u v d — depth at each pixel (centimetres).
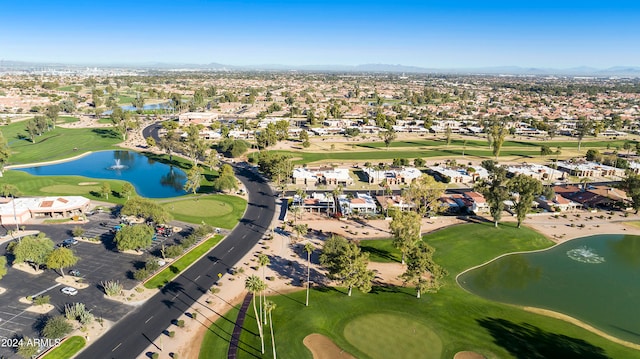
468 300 11800
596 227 17788
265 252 14462
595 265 14425
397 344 9706
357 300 11606
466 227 17025
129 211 15888
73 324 10125
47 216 17012
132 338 9775
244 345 9631
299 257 14175
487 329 10394
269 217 17788
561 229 17462
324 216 18112
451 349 9556
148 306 11075
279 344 9650
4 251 13838
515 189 17688
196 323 10419
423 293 12031
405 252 13262
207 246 14775
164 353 9306
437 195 16700
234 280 12562
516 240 16038
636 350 9812
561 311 11512
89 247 14350
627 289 12850
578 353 9588
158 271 12862
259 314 10850
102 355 9162
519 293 12488
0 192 19125
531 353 9506
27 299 11056
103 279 12288
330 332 10131
